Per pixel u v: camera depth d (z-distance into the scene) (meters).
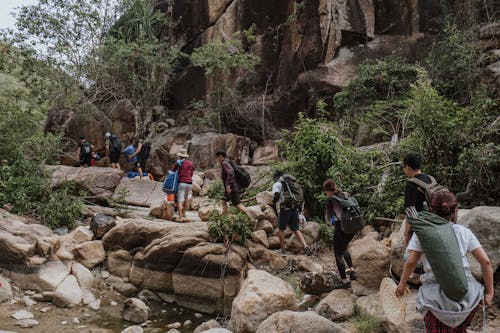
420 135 7.88
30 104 14.27
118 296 6.89
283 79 15.45
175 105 17.83
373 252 5.81
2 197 9.23
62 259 6.98
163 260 6.99
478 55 10.27
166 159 14.80
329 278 5.92
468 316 3.09
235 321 5.34
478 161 6.84
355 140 11.91
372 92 12.52
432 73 11.45
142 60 16.64
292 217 7.41
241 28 16.64
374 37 14.58
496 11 11.45
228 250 6.88
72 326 5.73
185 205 9.34
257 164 14.08
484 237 4.99
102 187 10.70
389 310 3.77
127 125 16.05
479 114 7.60
